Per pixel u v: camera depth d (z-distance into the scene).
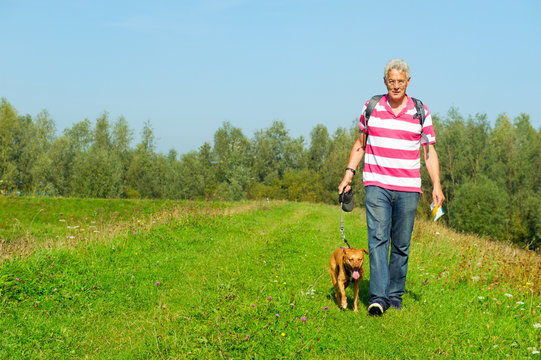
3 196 22.75
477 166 47.09
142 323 4.55
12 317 4.50
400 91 4.77
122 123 77.88
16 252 6.52
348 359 3.63
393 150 4.91
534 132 52.88
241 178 74.88
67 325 4.46
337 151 82.19
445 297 5.45
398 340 4.05
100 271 6.30
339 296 5.20
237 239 10.32
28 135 60.97
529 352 3.78
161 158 78.25
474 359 3.65
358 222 15.38
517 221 39.72
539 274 6.14
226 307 4.38
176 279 6.47
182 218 12.19
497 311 4.95
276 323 4.05
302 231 11.93
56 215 20.88
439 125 57.31
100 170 57.22
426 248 9.48
